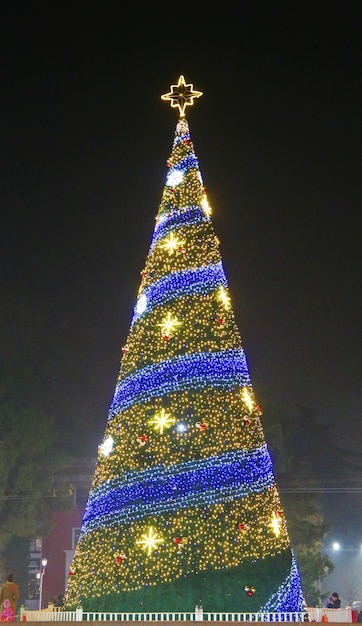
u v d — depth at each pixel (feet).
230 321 65.87
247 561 57.26
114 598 57.11
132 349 65.31
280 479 123.24
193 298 65.21
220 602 55.98
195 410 61.46
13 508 118.11
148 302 66.18
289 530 119.55
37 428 120.16
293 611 57.93
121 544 58.49
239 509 58.75
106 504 60.44
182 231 67.72
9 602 63.87
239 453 60.44
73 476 153.89
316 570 119.55
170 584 56.44
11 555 126.11
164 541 57.82
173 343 63.67
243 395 63.10
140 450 60.80
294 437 160.35
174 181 70.33
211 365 62.95
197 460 59.88
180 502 58.70
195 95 74.38
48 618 59.47
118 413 63.77
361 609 80.48
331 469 165.07
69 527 149.28
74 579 60.34
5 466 117.39
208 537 57.72
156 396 62.23
